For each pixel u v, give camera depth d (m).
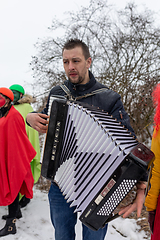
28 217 2.98
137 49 4.04
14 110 2.80
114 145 1.29
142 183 1.35
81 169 1.41
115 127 1.45
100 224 1.28
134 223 2.68
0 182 2.58
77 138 1.47
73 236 1.84
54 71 4.14
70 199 1.44
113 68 4.06
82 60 1.66
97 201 1.25
